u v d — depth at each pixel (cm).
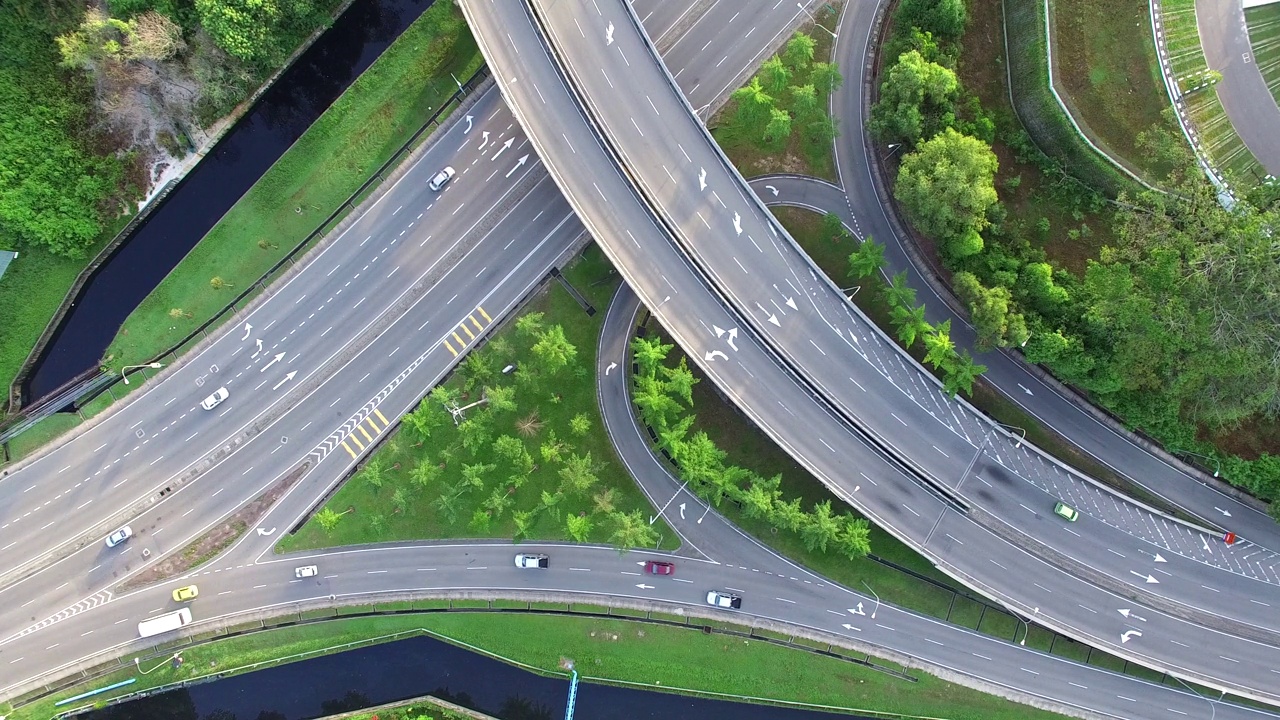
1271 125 8975
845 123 10075
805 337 9400
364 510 10131
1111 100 9094
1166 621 9675
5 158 9444
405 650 10281
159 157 10012
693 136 9338
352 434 10162
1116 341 8888
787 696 10094
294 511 10125
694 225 9331
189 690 10188
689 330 9394
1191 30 9050
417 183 10169
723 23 10150
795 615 10112
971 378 9125
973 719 10019
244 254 10144
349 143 10169
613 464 10094
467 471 9381
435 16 10200
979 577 9650
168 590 10088
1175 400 9150
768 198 10100
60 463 10031
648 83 9325
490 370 9881
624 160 9294
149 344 10094
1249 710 9756
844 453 9506
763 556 10112
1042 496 9612
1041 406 9869
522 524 9438
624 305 10162
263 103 10319
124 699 10062
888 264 9981
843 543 9356
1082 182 9294
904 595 10075
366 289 10156
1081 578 9675
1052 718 9988
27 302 9900
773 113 9331
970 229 8888
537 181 10175
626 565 10106
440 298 10169
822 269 10000
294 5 9588
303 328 10131
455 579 10162
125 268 10225
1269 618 9625
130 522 10069
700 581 10119
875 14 10081
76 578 10031
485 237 10181
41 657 9994
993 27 9656
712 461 9312
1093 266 8788
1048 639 10012
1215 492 9750
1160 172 9000
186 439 10119
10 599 9981
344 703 10312
